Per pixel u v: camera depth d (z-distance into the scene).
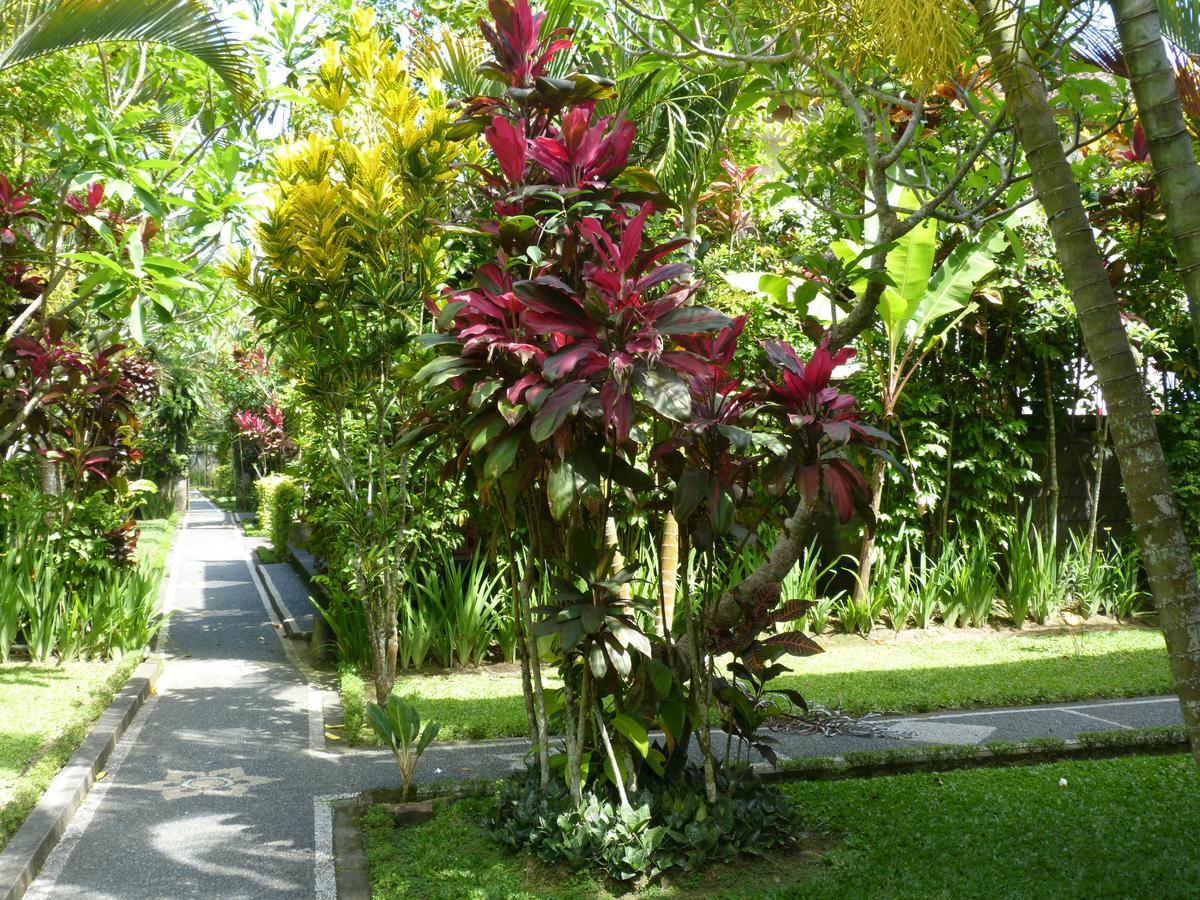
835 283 4.49
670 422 3.76
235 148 7.18
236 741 6.19
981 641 9.06
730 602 4.36
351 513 6.77
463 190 6.75
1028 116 3.14
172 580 14.70
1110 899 3.50
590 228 3.58
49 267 7.97
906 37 3.71
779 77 5.06
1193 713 2.91
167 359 21.09
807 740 5.81
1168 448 10.20
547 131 4.52
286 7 8.52
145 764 5.69
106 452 9.02
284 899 3.88
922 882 3.69
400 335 6.29
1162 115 2.88
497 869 3.95
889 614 9.72
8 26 6.14
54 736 5.65
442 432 4.24
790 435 3.80
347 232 6.23
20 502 8.70
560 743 5.34
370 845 4.26
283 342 6.98
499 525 4.45
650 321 3.58
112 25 6.27
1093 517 10.23
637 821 3.92
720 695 4.28
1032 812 4.45
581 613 3.88
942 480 10.02
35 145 7.66
